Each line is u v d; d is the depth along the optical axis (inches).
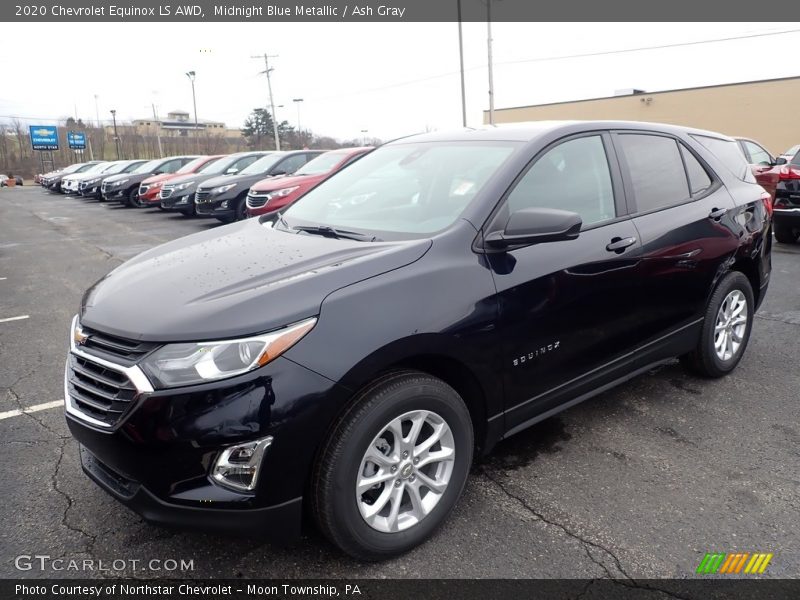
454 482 104.2
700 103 1502.2
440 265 102.3
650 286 135.9
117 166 976.9
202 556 100.3
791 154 400.2
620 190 135.3
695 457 127.8
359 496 92.6
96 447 90.7
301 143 2834.6
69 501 115.5
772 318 219.9
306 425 86.1
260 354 84.6
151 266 113.0
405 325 93.9
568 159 128.0
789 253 339.6
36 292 293.1
